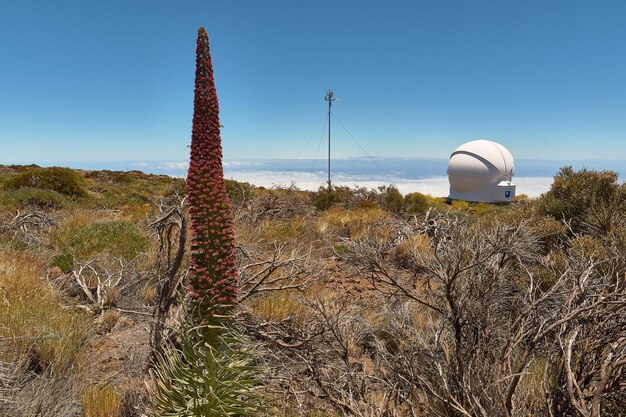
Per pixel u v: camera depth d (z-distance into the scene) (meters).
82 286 6.00
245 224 9.90
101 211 14.75
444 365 3.12
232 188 14.53
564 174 8.33
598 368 2.79
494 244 3.81
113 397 3.24
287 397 3.35
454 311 3.42
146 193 25.14
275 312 4.79
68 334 4.26
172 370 2.76
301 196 17.55
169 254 4.01
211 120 2.67
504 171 39.03
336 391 3.50
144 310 5.55
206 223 2.70
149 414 2.83
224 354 2.67
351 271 6.86
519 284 4.46
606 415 2.74
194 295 2.75
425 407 2.84
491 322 3.45
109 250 7.95
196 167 2.69
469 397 2.62
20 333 3.94
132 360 3.97
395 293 4.38
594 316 2.89
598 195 7.35
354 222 11.80
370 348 4.39
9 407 2.96
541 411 2.67
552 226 6.31
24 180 19.67
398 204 16.84
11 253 7.33
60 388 3.37
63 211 14.38
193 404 2.61
